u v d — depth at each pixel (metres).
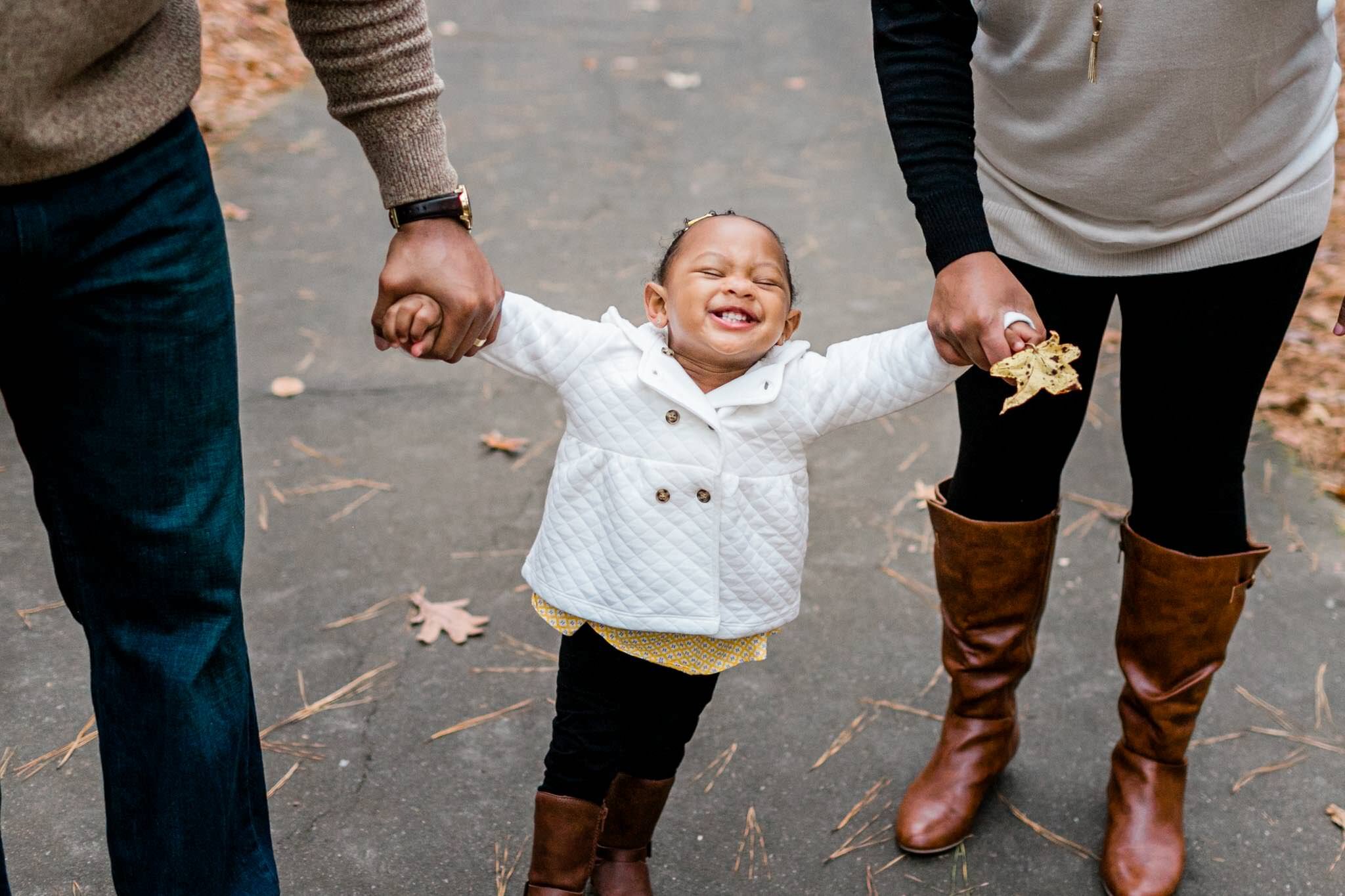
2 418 3.51
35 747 2.39
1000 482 2.13
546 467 3.46
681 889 2.16
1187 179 1.82
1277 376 3.98
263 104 6.16
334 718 2.52
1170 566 2.07
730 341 1.73
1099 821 2.34
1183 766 2.24
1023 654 2.27
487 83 6.73
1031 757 2.49
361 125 1.65
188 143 1.45
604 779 1.89
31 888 2.08
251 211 5.02
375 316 1.69
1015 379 1.61
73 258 1.37
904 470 3.52
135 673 1.54
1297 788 2.42
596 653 1.89
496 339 1.79
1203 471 2.02
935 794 2.28
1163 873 2.14
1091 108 1.80
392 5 1.59
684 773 2.42
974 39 1.90
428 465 3.44
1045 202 1.94
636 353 1.81
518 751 2.46
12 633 2.69
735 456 1.79
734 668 2.72
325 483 3.32
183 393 1.47
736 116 6.38
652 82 6.86
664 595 1.80
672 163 5.71
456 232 1.69
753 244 1.75
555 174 5.52
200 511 1.51
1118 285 1.97
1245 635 2.84
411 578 2.97
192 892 1.58
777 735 2.53
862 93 6.82
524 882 2.15
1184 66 1.72
